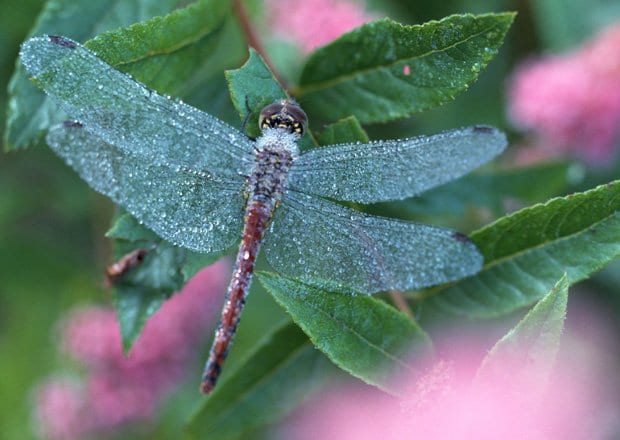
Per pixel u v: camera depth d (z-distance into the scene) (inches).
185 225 11.2
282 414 11.7
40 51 10.8
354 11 13.1
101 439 13.7
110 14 11.5
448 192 12.3
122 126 11.1
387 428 11.0
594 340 13.5
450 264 11.1
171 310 13.3
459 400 10.3
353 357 10.5
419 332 10.6
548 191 12.5
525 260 11.0
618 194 10.7
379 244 11.2
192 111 11.1
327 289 10.4
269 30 13.0
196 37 11.2
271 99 11.1
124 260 11.2
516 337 10.2
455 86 10.9
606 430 12.6
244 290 11.3
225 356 11.2
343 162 11.2
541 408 10.5
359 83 11.2
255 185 11.2
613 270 13.7
